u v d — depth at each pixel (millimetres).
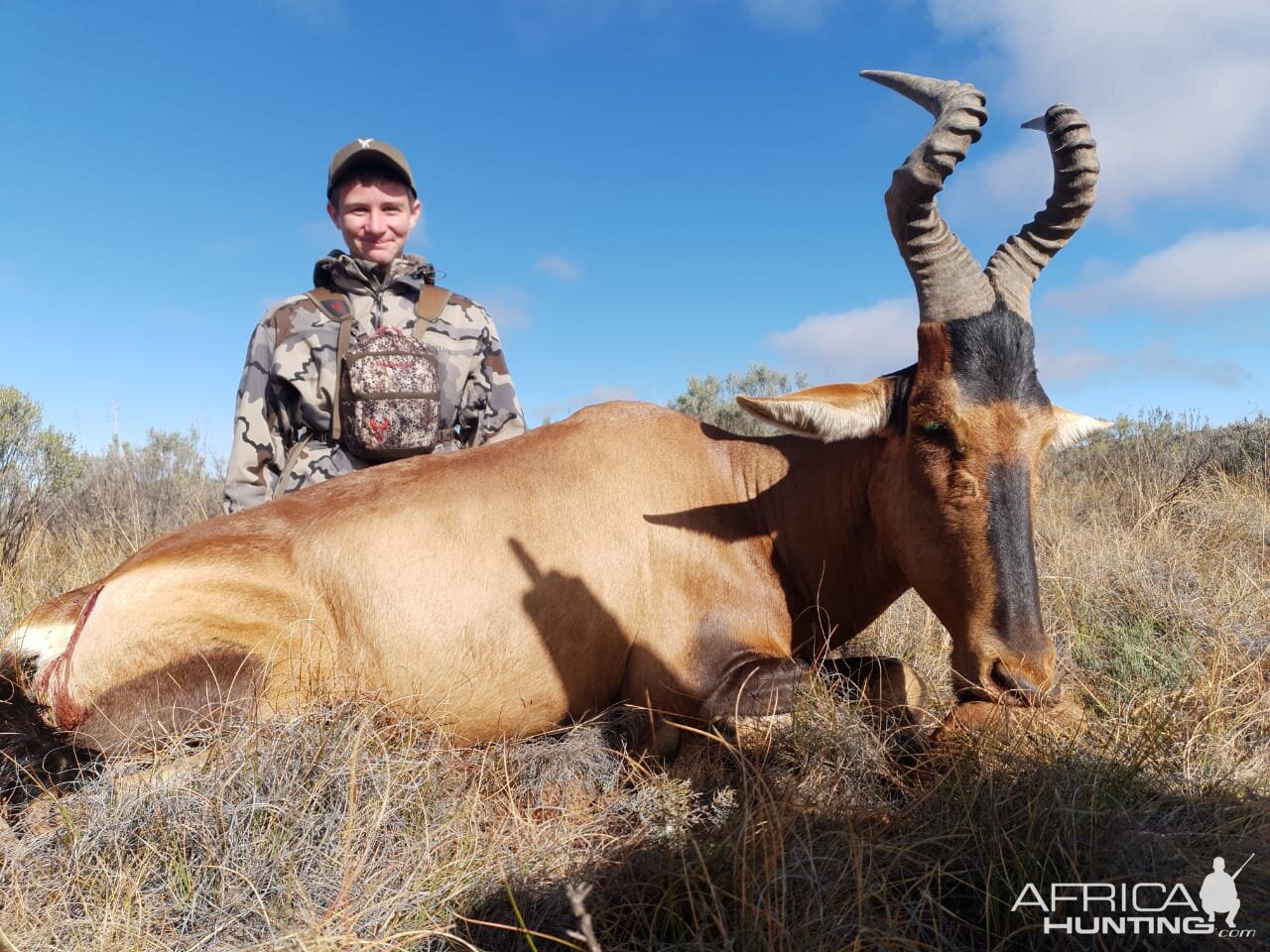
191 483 10906
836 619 3938
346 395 4871
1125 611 5020
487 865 2578
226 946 2240
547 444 3838
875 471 3580
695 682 3545
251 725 2982
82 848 2547
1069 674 4102
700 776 3225
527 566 3549
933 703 3615
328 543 3539
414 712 3406
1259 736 3402
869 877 2326
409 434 4809
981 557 3088
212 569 3426
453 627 3475
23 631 3361
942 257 3295
